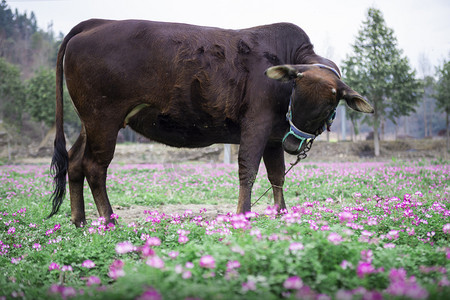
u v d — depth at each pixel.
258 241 2.93
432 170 10.83
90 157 4.98
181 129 4.89
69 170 5.13
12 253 4.43
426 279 2.63
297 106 4.36
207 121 4.76
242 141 4.62
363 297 2.12
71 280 3.16
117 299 2.23
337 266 2.62
